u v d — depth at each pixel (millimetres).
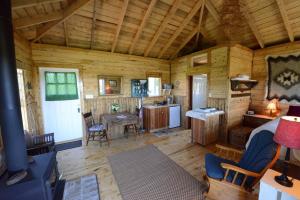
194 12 3723
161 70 5773
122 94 4957
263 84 4227
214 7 3562
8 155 1576
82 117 4332
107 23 3721
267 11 3262
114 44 4332
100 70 4535
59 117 4078
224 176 1860
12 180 1451
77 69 4215
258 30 3766
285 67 3754
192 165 2947
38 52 3691
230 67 3852
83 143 4070
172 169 2814
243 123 4340
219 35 4301
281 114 3814
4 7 1488
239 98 4199
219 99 4152
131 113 4793
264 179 1470
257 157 1944
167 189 2287
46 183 1606
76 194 2166
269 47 4055
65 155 3381
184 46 5359
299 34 3473
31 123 3322
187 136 4578
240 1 3207
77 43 4109
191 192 2219
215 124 3980
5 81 1500
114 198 2121
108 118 4031
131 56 5051
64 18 3051
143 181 2480
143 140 4277
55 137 4062
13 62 1569
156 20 3951
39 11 2832
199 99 5504
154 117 5055
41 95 3830
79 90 4270
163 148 3738
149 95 5566
